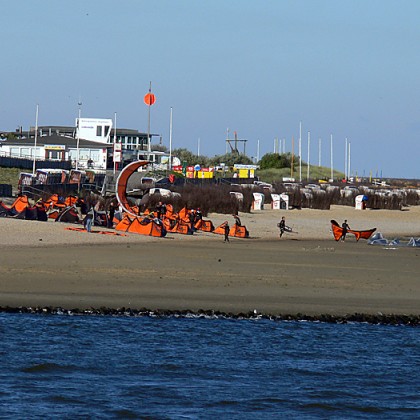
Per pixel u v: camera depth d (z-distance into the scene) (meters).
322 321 73.38
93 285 82.12
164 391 53.88
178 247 120.94
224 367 59.53
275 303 77.81
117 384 54.88
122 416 49.25
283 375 58.28
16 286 79.94
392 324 73.75
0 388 53.12
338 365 61.00
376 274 99.94
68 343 63.44
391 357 63.50
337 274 97.88
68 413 49.25
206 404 51.88
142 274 89.62
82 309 72.94
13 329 66.44
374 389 56.00
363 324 73.31
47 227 128.50
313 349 64.81
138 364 59.31
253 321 72.25
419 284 92.94
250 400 52.91
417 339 68.69
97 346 63.12
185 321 71.31
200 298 78.56
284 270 99.12
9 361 58.69
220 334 67.75
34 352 60.81
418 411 52.09
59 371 57.12
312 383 56.75
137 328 68.44
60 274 87.00
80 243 115.94
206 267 98.00
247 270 97.25
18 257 97.00
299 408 52.00
